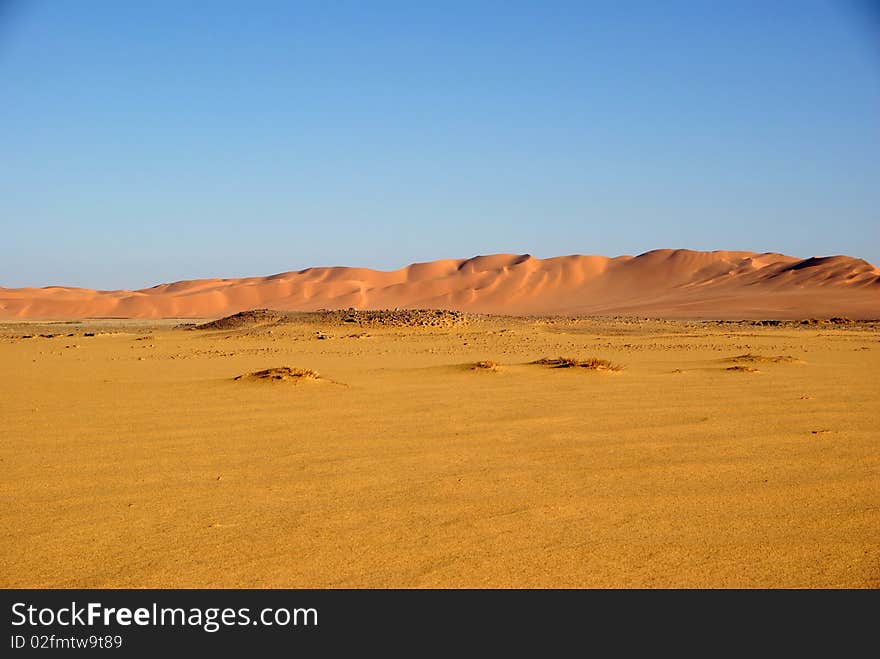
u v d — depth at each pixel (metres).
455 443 14.27
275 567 8.05
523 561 8.19
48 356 38.56
